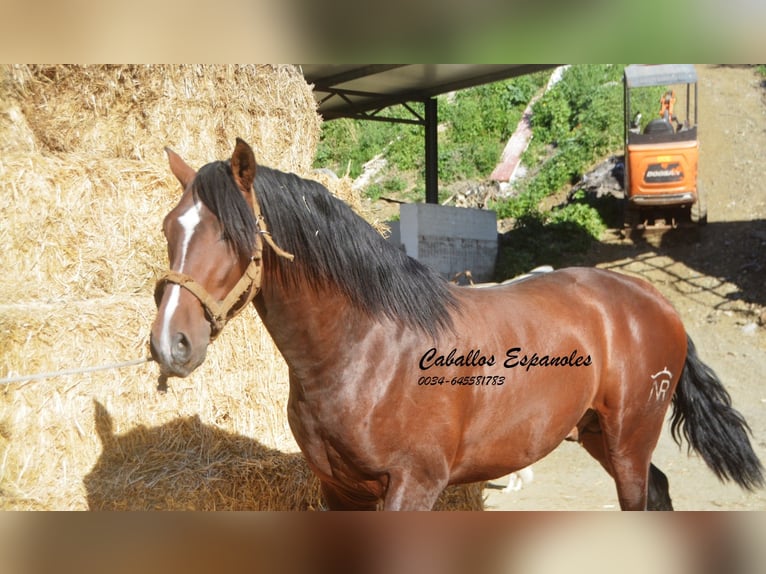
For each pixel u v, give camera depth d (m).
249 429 3.85
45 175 3.32
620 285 3.24
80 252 3.44
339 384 2.33
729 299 9.59
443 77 10.71
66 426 3.13
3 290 3.15
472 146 17.17
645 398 3.11
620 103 15.70
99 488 3.14
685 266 10.72
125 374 3.36
